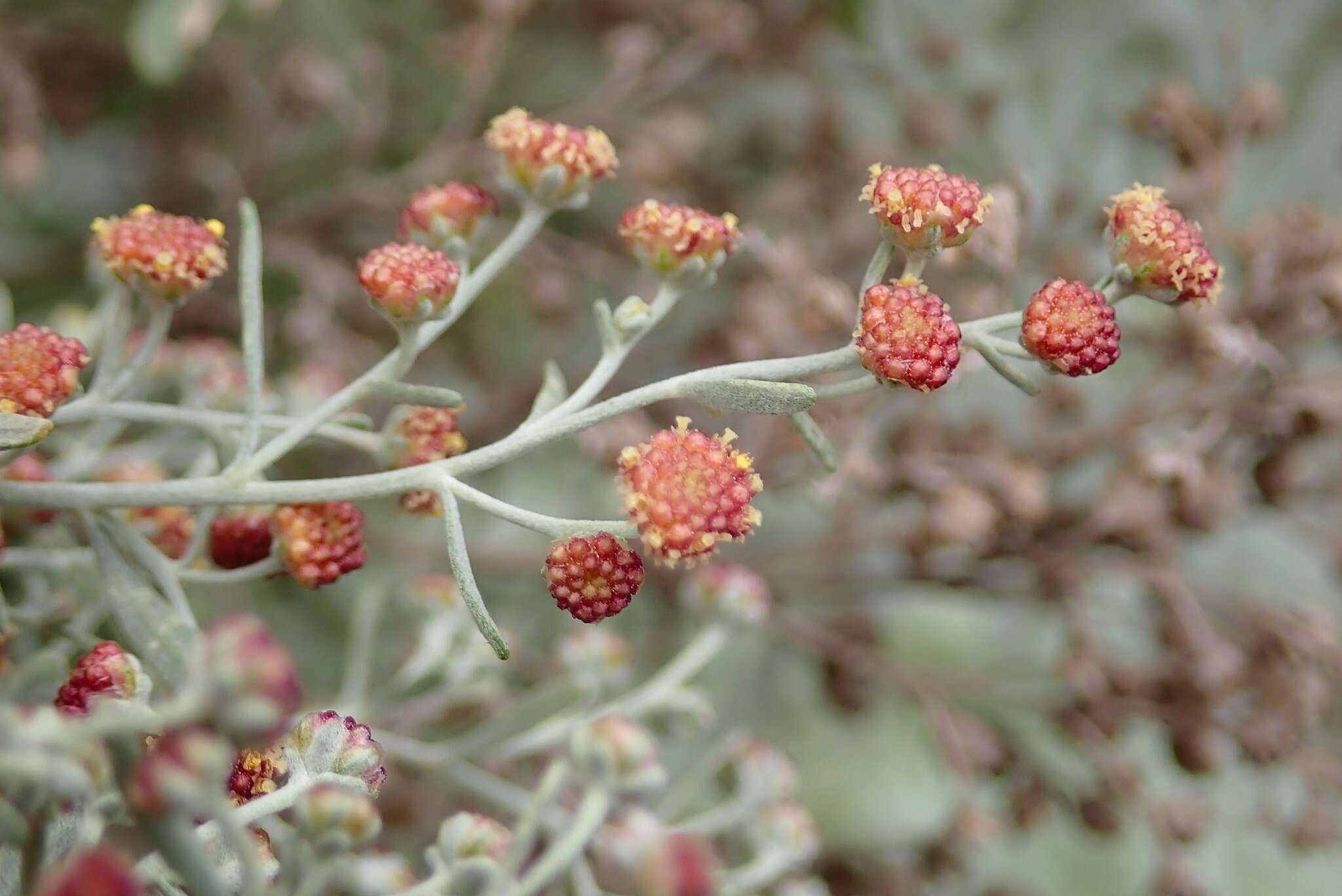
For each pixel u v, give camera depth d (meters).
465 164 0.15
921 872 0.13
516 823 0.12
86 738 0.08
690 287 0.10
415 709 0.12
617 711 0.12
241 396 0.12
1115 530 0.13
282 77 0.15
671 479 0.09
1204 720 0.13
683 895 0.08
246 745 0.08
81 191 0.15
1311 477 0.13
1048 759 0.15
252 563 0.10
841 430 0.13
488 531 0.15
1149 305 0.14
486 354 0.15
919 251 0.10
